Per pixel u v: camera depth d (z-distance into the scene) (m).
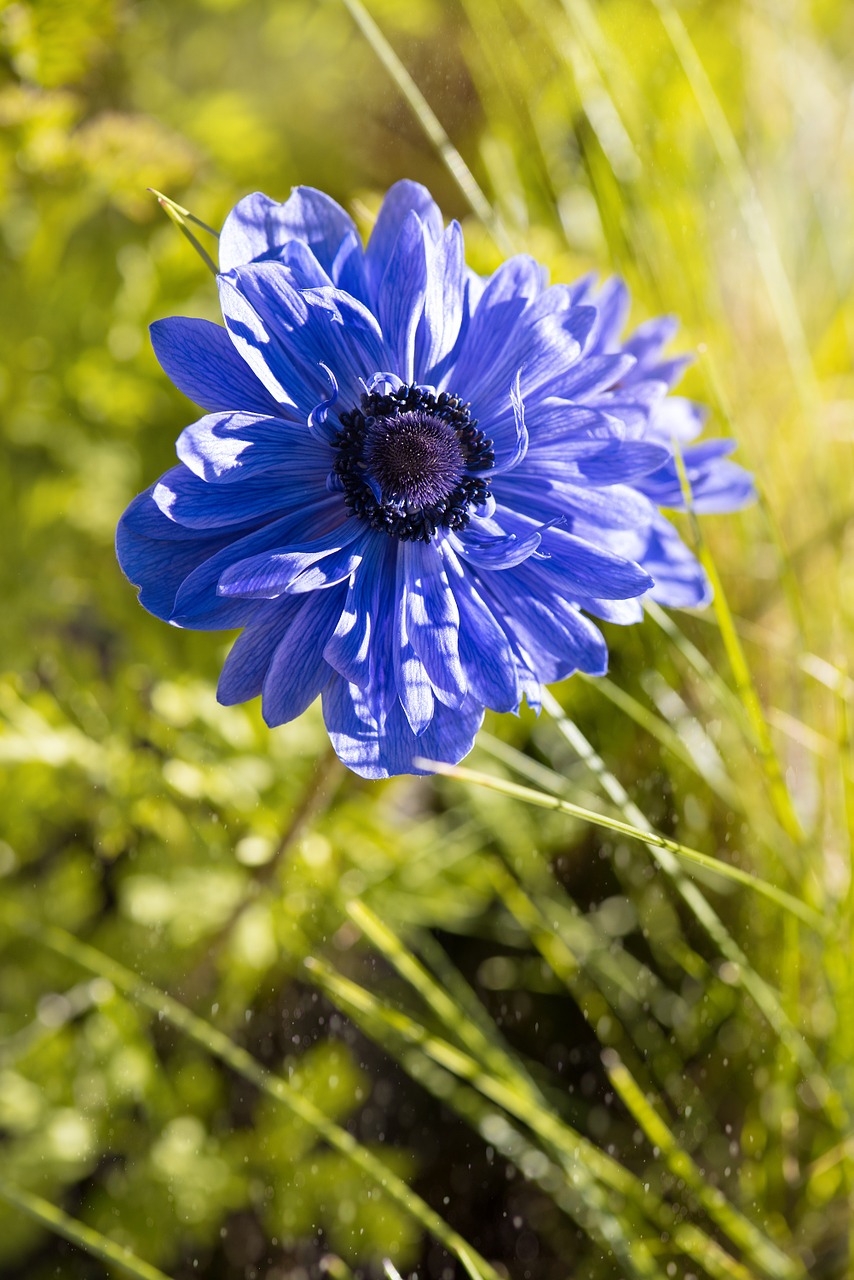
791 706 0.39
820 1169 0.34
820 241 0.49
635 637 0.39
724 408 0.32
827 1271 0.34
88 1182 0.36
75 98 0.41
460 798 0.41
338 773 0.31
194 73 0.49
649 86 0.51
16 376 0.39
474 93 0.50
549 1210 0.37
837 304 0.47
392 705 0.24
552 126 0.50
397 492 0.24
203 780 0.35
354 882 0.37
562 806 0.27
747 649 0.40
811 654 0.37
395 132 0.50
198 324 0.23
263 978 0.38
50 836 0.39
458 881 0.39
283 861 0.33
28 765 0.36
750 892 0.37
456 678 0.24
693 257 0.45
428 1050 0.32
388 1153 0.37
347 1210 0.36
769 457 0.42
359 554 0.24
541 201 0.49
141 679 0.37
